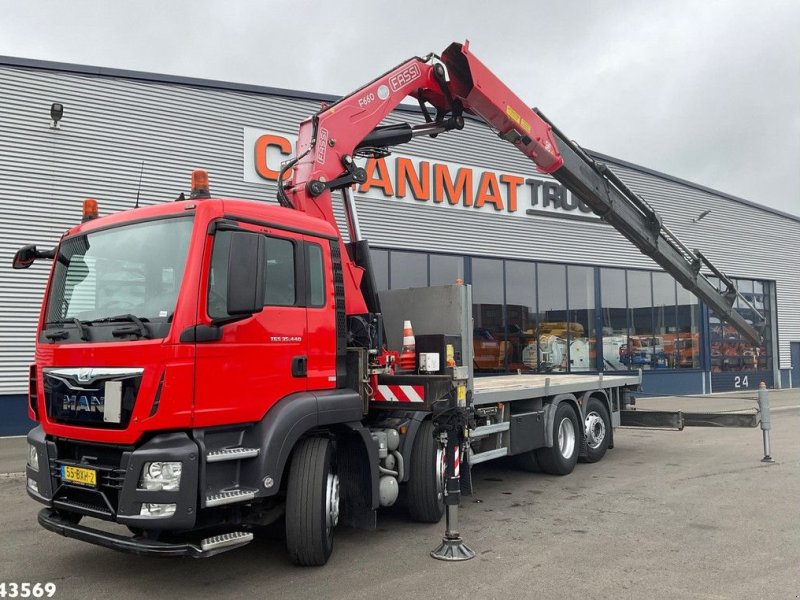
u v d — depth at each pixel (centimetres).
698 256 1098
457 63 782
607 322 2159
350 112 684
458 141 1831
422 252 1755
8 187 1262
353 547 573
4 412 1255
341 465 573
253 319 478
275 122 1537
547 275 2022
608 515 671
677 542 572
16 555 564
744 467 936
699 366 2434
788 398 2241
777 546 558
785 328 2786
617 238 2195
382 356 643
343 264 617
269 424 475
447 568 513
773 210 2773
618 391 1092
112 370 441
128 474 419
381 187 1688
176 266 451
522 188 1964
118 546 427
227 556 554
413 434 633
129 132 1373
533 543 577
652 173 2305
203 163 1445
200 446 431
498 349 1888
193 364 435
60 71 1314
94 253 500
